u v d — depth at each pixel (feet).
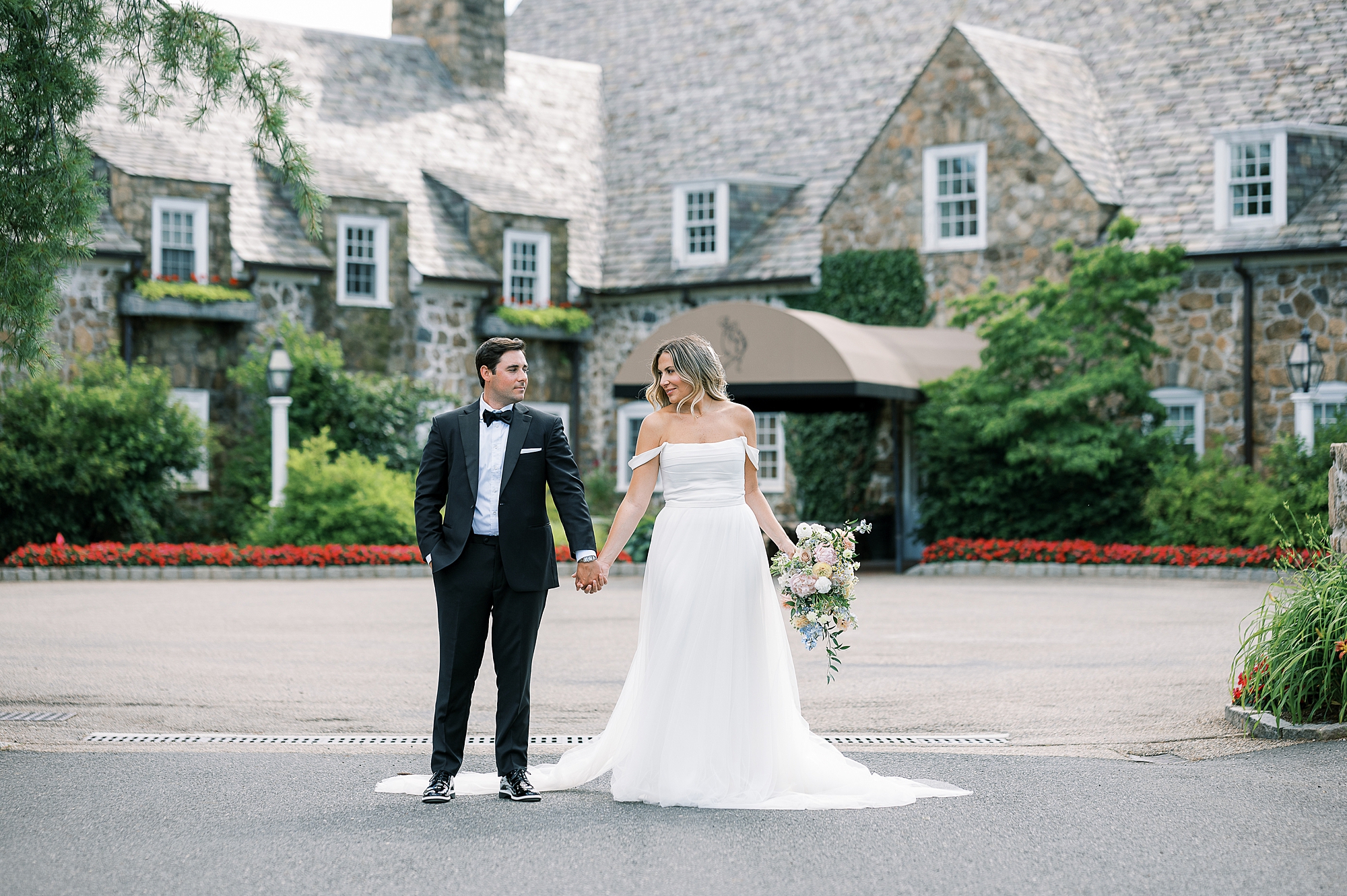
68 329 69.82
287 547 62.39
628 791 20.02
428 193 82.99
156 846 17.31
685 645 20.18
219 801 19.72
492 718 27.35
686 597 20.34
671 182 87.86
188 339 73.36
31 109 27.91
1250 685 25.81
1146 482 65.00
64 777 21.27
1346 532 29.63
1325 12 74.90
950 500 67.62
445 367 80.69
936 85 75.00
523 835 17.87
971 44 73.82
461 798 20.15
